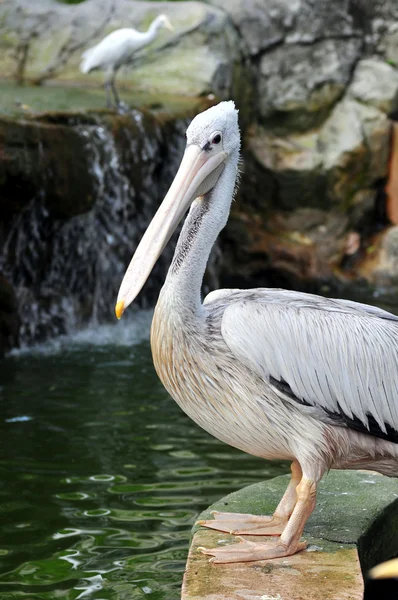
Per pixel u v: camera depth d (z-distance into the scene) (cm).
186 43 1482
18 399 886
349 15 1555
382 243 1505
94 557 566
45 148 1081
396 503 566
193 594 436
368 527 521
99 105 1277
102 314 1249
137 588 523
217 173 496
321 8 1538
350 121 1523
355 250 1522
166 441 789
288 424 473
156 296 1350
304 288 1455
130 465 730
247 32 1549
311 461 473
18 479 695
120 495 668
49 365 1013
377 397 476
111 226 1248
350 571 460
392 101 1538
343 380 469
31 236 1141
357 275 1486
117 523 618
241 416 478
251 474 718
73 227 1196
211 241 484
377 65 1550
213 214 486
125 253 1284
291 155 1502
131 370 1005
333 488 583
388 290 1441
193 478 706
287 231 1510
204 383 477
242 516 522
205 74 1458
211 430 496
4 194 1065
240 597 434
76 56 1524
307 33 1541
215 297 512
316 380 467
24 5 1563
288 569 462
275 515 514
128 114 1248
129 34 1279
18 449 757
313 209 1515
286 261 1463
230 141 494
